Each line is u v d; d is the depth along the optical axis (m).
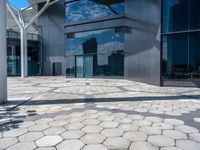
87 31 27.89
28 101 9.45
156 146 4.46
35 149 4.32
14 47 37.66
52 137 4.96
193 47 14.37
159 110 7.61
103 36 26.44
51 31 37.44
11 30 40.94
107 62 26.12
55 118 6.54
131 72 21.55
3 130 5.45
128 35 22.20
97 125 5.82
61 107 8.12
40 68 38.78
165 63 15.28
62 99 9.95
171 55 15.08
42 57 38.59
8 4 30.14
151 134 5.14
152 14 16.34
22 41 31.36
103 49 26.45
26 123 6.03
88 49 27.86
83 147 4.41
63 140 4.78
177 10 14.77
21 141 4.74
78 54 28.77
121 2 24.67
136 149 4.32
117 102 9.14
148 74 17.34
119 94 11.50
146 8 17.47
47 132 5.29
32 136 5.03
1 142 4.69
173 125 5.85
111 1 25.52
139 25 19.06
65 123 6.02
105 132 5.27
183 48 14.70
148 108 7.93
